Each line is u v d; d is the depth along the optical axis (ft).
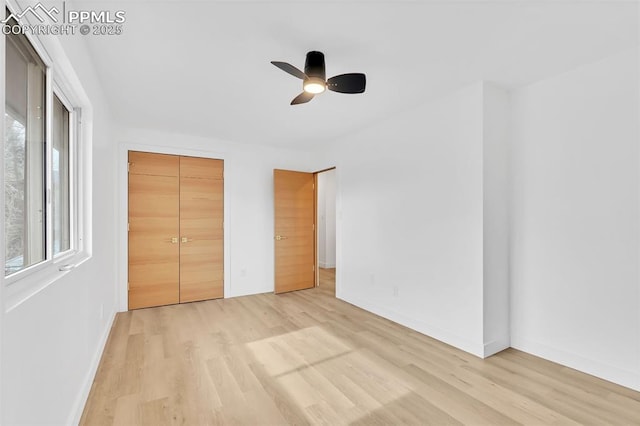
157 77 8.57
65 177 6.92
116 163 12.91
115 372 7.83
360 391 7.04
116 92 9.58
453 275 9.65
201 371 7.93
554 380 7.52
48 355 4.41
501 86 9.25
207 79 8.72
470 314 9.12
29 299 3.76
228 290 15.40
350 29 6.45
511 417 6.13
